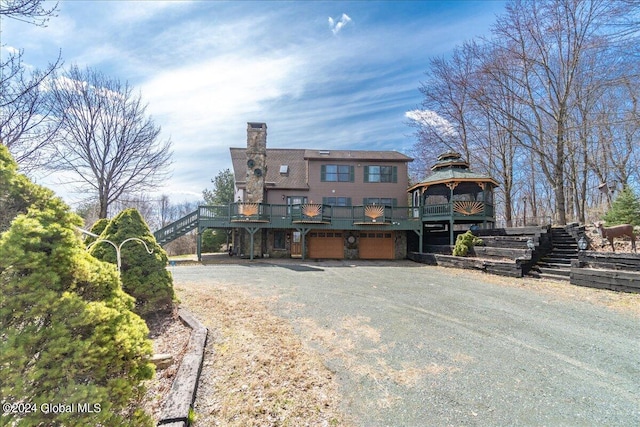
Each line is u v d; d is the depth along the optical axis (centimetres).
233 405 289
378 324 536
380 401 309
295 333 481
